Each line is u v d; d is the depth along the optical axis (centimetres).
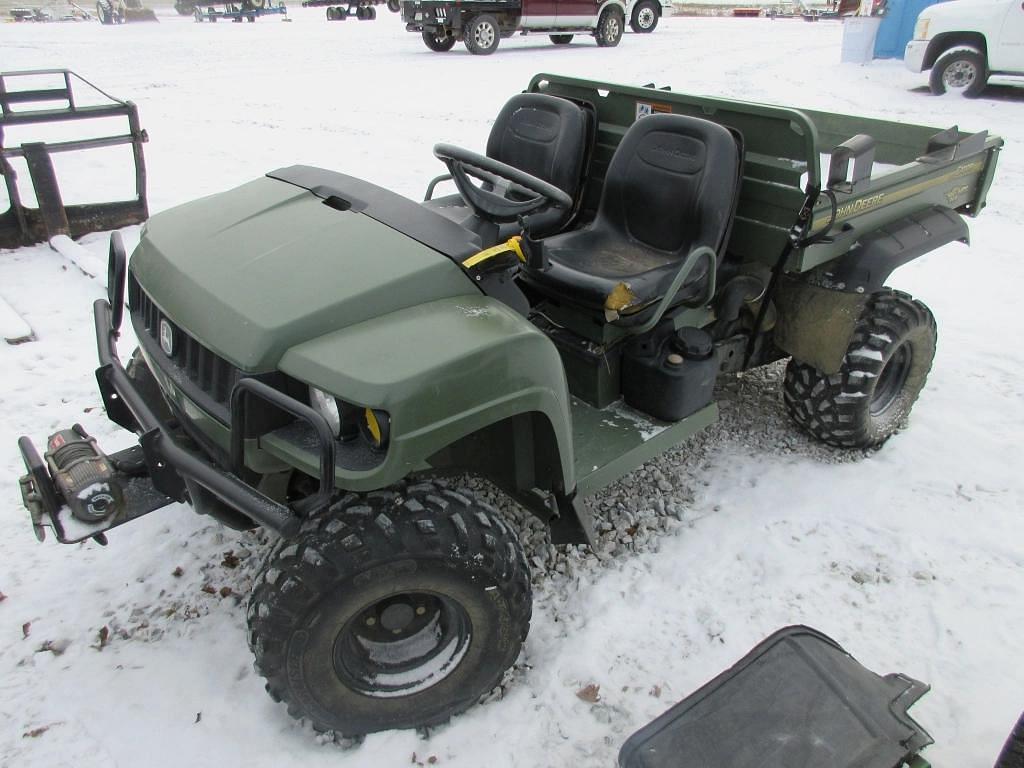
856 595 258
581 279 269
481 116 921
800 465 324
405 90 1094
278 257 204
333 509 188
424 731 211
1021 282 490
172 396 212
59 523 191
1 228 543
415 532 186
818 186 265
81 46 1786
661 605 253
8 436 330
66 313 446
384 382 168
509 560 199
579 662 231
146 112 989
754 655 204
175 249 219
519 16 1472
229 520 206
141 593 253
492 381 183
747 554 275
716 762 177
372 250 204
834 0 2734
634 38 1780
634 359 276
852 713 188
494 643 206
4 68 1354
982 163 347
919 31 1013
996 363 397
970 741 210
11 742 205
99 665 228
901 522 290
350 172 700
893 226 306
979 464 322
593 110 336
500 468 225
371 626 205
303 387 186
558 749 208
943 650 238
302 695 191
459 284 203
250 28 2334
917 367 334
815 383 314
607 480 253
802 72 1199
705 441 339
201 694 220
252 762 202
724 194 274
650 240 302
